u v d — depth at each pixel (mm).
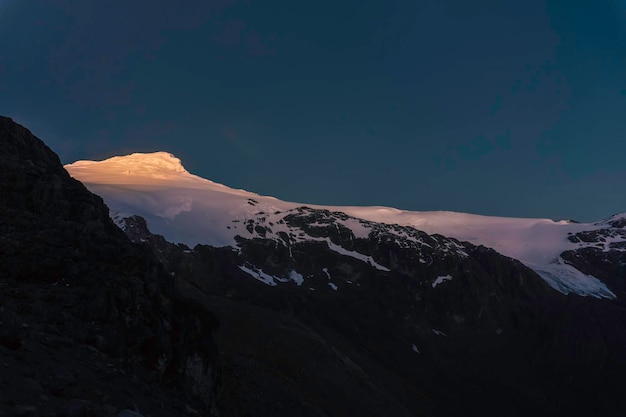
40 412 11062
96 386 14977
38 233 24188
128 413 12383
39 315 18062
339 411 61125
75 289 20891
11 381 12078
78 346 17672
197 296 85438
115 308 20734
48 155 38906
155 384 19406
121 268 23969
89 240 24969
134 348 20453
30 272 21281
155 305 23562
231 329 72625
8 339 14719
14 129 37344
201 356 24703
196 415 18719
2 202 28359
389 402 77312
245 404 36938
